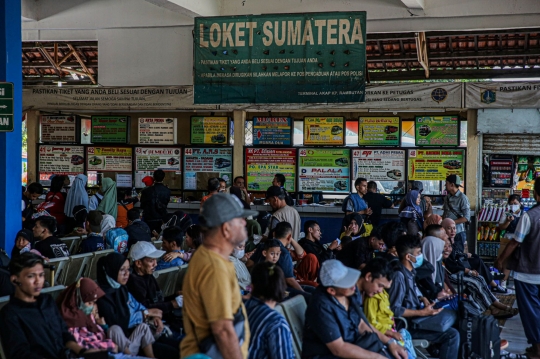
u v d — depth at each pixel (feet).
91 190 42.22
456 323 19.48
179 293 18.88
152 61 43.47
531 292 20.68
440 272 21.77
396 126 39.01
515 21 39.01
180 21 42.83
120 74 43.96
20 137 27.48
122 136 42.32
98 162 42.57
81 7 44.45
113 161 42.45
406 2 37.99
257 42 35.81
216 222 10.39
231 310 10.16
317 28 35.22
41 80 58.29
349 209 33.99
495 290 31.58
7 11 26.76
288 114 42.70
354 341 14.25
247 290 19.93
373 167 39.34
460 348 18.97
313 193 40.06
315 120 39.96
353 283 13.85
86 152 42.68
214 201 10.50
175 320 17.85
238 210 10.55
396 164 39.06
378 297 16.29
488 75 50.44
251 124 43.16
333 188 39.83
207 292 10.07
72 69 54.49
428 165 38.68
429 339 18.51
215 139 41.29
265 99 35.81
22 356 12.59
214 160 41.22
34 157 43.01
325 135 39.88
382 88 37.91
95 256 22.88
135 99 40.98
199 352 10.21
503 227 35.55
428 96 37.50
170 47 43.21
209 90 36.35
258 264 12.91
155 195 34.19
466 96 37.09
